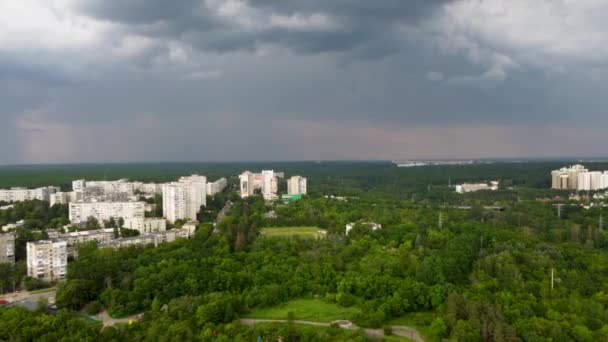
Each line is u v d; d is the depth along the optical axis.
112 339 178.88
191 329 187.38
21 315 189.62
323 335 185.62
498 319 183.50
